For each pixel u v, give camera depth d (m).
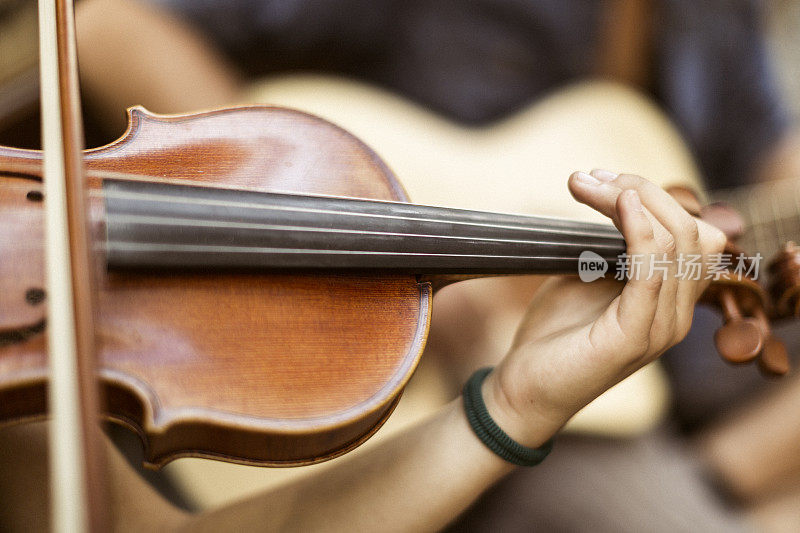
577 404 0.65
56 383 0.53
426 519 0.66
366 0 1.16
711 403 1.06
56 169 0.59
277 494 0.69
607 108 1.17
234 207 0.62
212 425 0.59
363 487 0.66
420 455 0.66
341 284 0.64
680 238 0.64
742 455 0.98
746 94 1.29
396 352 0.63
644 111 1.21
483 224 0.66
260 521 0.67
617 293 0.68
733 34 1.29
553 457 0.93
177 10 1.04
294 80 1.07
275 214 0.63
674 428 1.07
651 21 1.26
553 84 1.25
